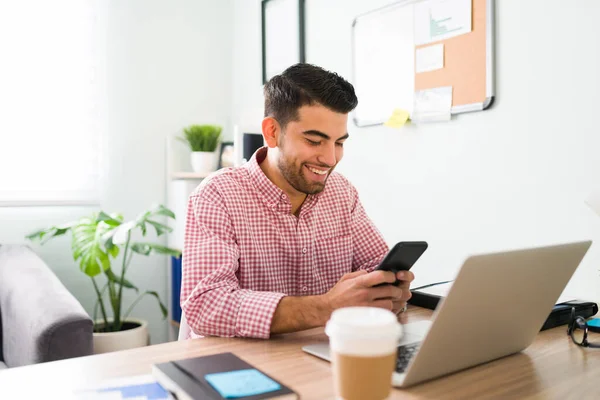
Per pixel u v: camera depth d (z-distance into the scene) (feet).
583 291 4.29
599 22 4.11
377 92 6.15
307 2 7.23
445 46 5.31
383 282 2.97
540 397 2.12
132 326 7.31
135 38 8.23
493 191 4.94
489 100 4.88
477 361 2.50
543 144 4.52
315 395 2.09
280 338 2.98
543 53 4.50
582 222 4.27
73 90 7.73
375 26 6.15
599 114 4.13
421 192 5.66
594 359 2.66
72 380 2.28
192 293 3.25
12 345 5.28
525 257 2.26
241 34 8.86
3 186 7.30
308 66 3.55
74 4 7.72
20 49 7.38
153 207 7.27
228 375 2.16
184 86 8.68
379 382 1.66
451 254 5.35
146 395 2.09
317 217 4.27
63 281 7.70
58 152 7.64
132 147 8.27
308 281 4.14
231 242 3.72
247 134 7.29
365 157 6.36
